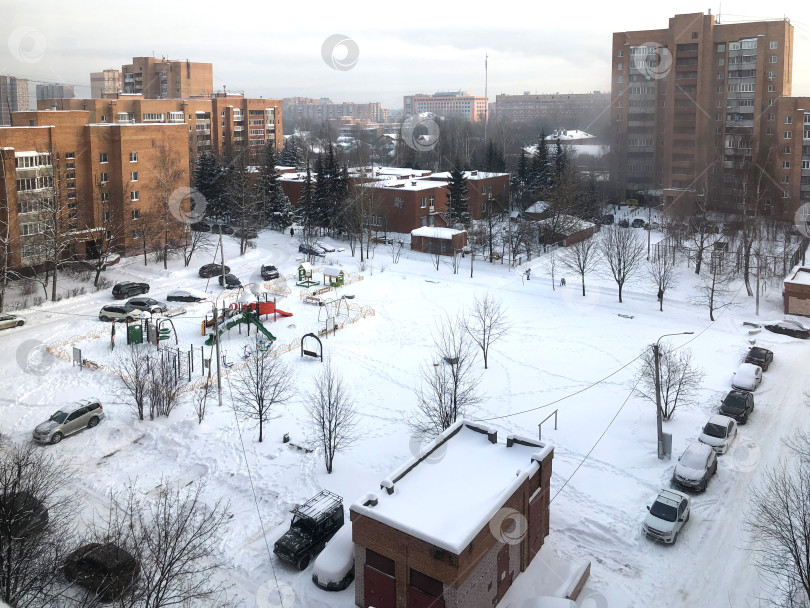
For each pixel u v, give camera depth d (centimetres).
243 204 7669
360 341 4834
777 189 9075
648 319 5406
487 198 9481
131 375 3825
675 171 10381
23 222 6047
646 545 2667
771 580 2455
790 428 3603
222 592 2366
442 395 3353
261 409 3406
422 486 2448
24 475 2511
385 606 2272
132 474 3134
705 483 3016
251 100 13500
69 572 2205
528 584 2453
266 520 2791
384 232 8269
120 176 6894
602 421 3656
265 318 5281
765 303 5731
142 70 15088
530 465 2567
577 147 12094
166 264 6719
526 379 4212
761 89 9656
